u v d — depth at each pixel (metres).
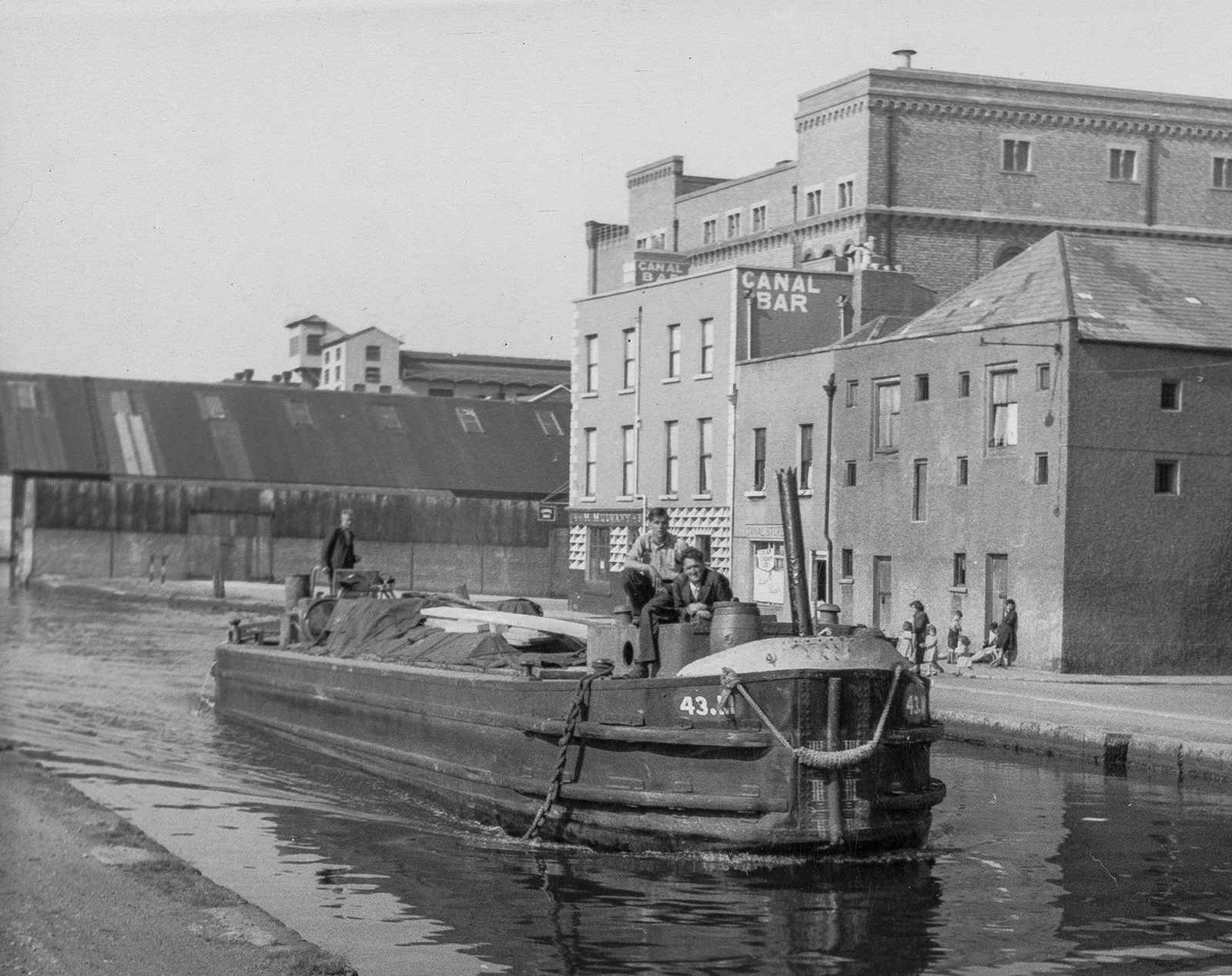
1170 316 34.34
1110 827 16.56
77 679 30.02
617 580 49.09
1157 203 57.97
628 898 12.80
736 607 14.83
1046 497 33.12
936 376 36.53
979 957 11.22
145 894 11.48
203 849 14.84
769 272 46.16
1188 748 20.44
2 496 25.27
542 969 10.73
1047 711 24.72
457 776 17.03
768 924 12.03
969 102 57.00
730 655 14.21
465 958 11.00
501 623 20.94
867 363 39.06
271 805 17.33
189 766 20.09
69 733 22.91
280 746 22.00
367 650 21.81
